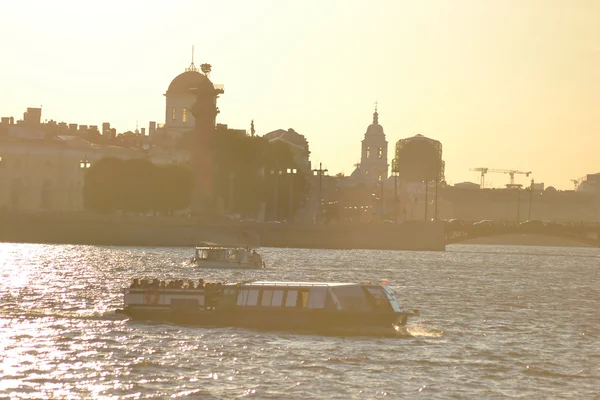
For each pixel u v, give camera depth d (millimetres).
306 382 185125
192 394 175000
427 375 194750
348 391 179625
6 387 177375
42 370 190750
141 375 188250
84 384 180875
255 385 181875
